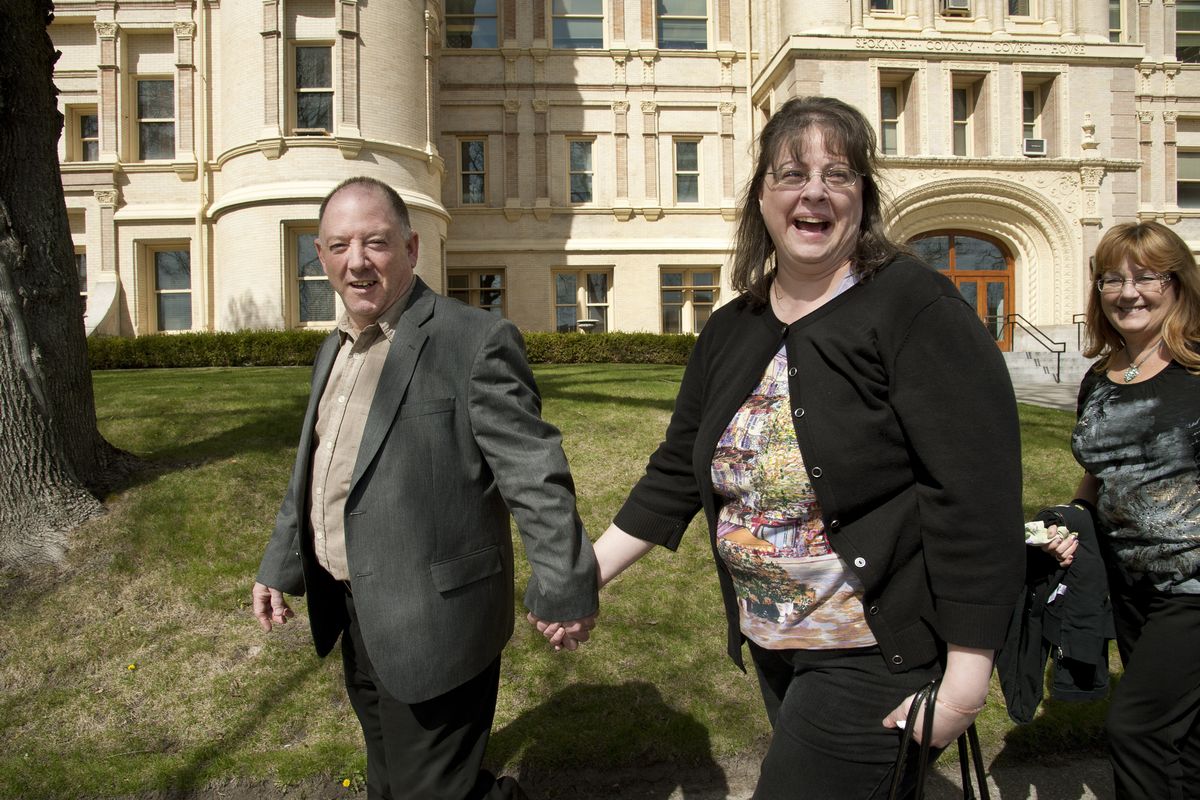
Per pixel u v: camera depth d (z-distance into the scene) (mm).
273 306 15125
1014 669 2203
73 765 3102
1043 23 18547
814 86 17453
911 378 1626
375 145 15273
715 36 20141
